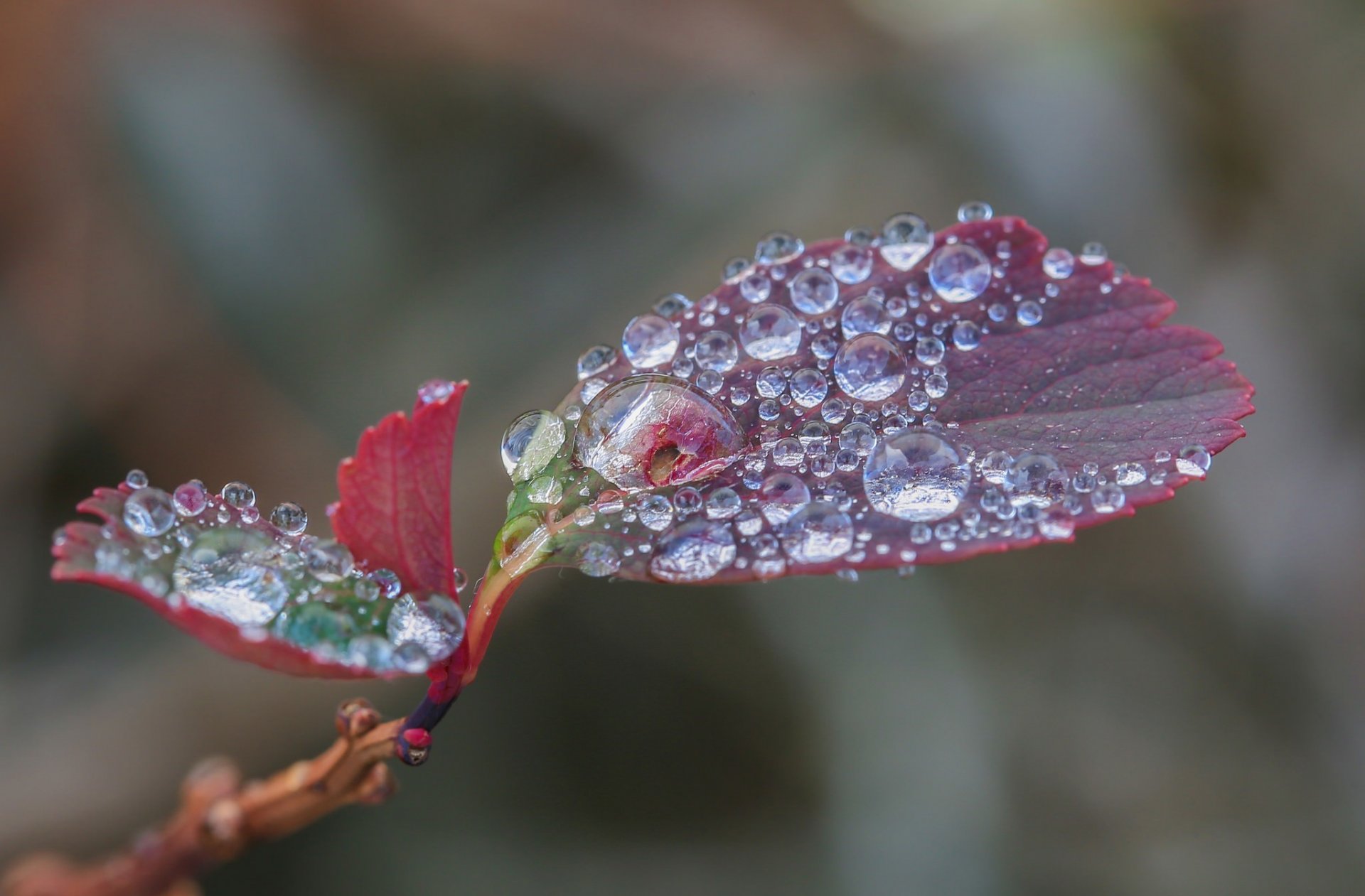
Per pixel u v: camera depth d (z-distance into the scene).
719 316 0.13
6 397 0.20
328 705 0.19
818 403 0.13
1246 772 0.20
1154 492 0.12
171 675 0.19
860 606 0.21
